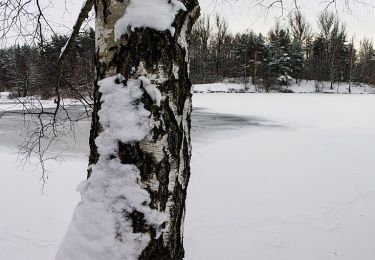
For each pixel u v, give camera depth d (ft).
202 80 214.07
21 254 19.63
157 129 6.12
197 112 88.48
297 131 58.39
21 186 29.40
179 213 6.62
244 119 74.08
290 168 35.29
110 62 6.23
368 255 18.98
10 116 66.80
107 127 6.18
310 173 33.53
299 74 218.18
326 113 87.10
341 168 35.35
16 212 24.53
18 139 46.42
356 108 100.53
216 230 22.07
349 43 220.64
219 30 225.15
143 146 6.07
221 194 27.91
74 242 6.30
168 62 6.16
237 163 37.06
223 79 223.71
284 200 26.68
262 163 37.22
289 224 22.71
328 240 20.65
